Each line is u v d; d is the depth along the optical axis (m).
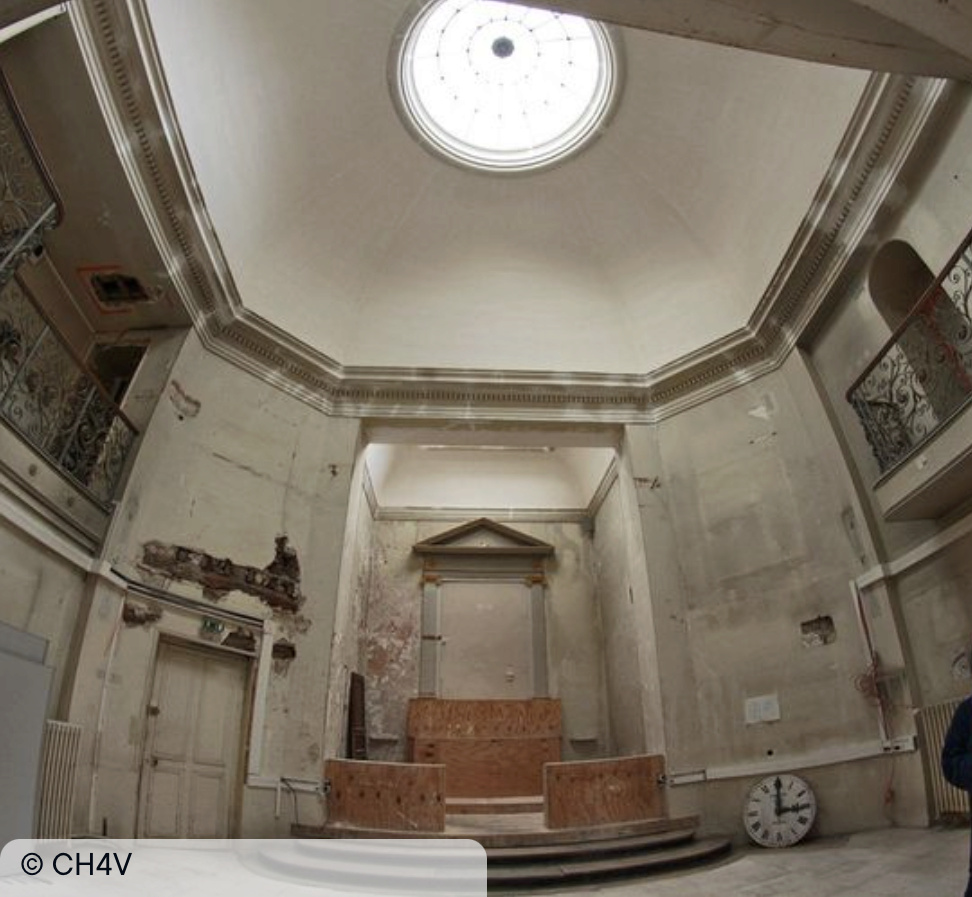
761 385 10.55
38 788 6.38
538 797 13.15
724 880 6.49
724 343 10.76
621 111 10.52
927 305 7.16
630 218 11.41
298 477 10.55
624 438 11.68
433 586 15.89
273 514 10.08
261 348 10.46
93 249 8.40
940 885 5.04
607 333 11.95
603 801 8.97
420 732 13.84
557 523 16.69
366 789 8.95
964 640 7.41
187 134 7.90
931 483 7.14
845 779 8.30
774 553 9.73
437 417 11.51
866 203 8.05
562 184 11.35
